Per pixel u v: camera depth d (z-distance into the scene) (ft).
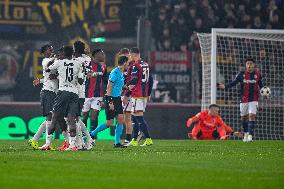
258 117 228.22
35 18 271.49
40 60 268.41
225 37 243.19
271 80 240.94
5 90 263.90
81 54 137.90
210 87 231.30
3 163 102.83
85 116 172.55
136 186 77.15
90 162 106.63
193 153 132.26
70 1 274.36
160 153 130.72
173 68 257.96
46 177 85.25
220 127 210.59
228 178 85.66
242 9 288.30
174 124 217.77
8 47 266.98
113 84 156.46
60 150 138.31
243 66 242.17
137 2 275.18
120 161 109.29
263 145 173.17
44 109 143.84
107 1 274.98
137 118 167.12
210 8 283.79
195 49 274.36
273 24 292.81
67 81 136.15
